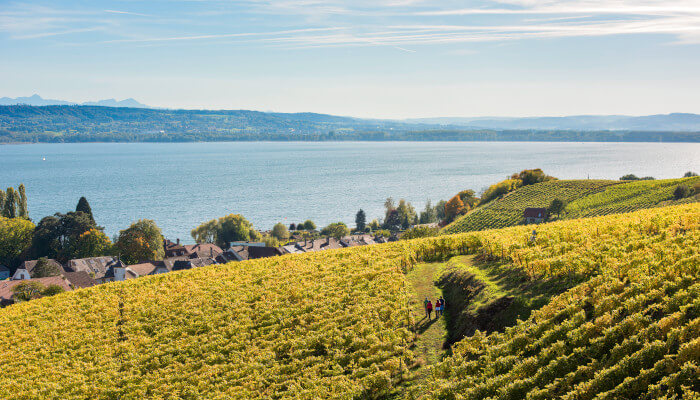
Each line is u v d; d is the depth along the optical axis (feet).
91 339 128.77
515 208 457.68
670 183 408.67
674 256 95.86
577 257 104.06
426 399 75.82
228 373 102.78
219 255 364.17
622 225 133.49
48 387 106.93
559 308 87.15
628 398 61.31
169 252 367.66
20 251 359.66
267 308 130.21
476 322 97.50
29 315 149.38
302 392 88.53
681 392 59.31
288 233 540.93
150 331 131.95
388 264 149.69
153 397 99.81
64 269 302.04
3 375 115.24
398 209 652.48
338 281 141.79
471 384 75.97
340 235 519.19
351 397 83.97
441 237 175.11
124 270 295.89
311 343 106.83
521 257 116.16
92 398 103.19
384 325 107.14
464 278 119.96
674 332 66.49
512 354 80.59
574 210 407.64
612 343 72.59
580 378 68.44
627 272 93.15
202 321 129.49
